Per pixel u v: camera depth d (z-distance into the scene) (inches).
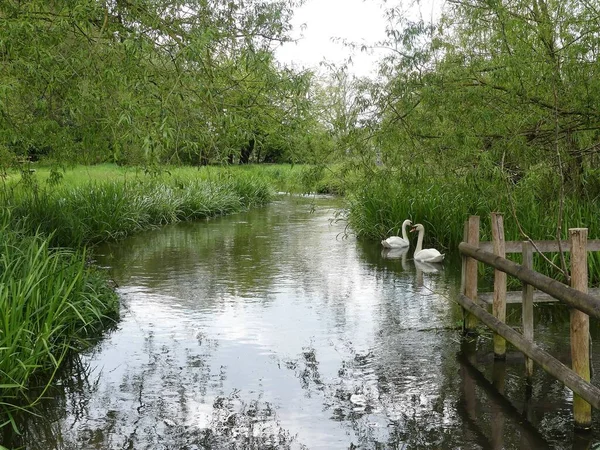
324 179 419.8
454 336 311.9
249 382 255.6
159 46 289.3
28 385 255.4
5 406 233.9
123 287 425.1
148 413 228.7
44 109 340.5
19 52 281.0
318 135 373.1
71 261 338.6
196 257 545.3
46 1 290.5
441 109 362.0
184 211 845.8
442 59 378.3
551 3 374.6
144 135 245.6
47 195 560.1
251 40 300.4
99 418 225.5
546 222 402.9
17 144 408.8
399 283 440.1
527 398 235.5
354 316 350.9
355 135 379.9
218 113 283.4
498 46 371.9
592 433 206.4
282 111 318.0
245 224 788.6
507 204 447.5
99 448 203.8
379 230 650.8
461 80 371.9
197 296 399.5
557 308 358.6
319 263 519.2
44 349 266.1
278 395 242.4
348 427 214.8
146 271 481.7
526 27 355.9
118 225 661.3
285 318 347.9
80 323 327.9
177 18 304.0
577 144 413.7
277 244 622.8
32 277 269.4
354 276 465.4
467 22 391.9
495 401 233.1
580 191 435.5
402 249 591.5
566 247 290.8
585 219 394.6
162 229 740.0
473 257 293.9
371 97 378.0
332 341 306.7
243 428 215.5
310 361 279.0
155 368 273.0
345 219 762.8
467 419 218.8
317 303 382.0
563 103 372.8
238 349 296.5
